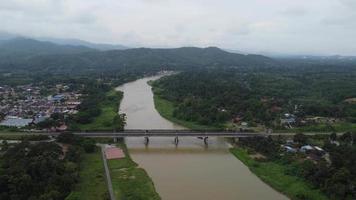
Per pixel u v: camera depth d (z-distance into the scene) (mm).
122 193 140000
